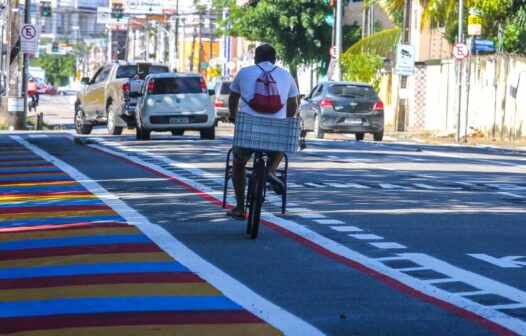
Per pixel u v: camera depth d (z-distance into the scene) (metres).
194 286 17.92
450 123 89.38
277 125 22.64
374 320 15.41
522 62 76.50
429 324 15.16
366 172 40.97
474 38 78.00
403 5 89.38
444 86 91.69
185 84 62.97
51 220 26.45
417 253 21.31
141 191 33.03
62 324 15.24
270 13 122.81
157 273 19.09
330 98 71.12
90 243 22.61
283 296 17.11
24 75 80.56
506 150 65.06
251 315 15.71
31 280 18.67
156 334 14.57
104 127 95.38
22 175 39.16
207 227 24.95
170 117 62.34
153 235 23.62
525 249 21.95
